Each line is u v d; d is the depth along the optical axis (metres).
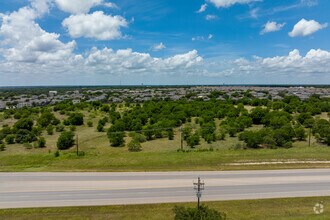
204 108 97.94
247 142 57.09
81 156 49.75
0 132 71.38
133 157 46.09
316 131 63.06
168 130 69.38
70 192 31.64
